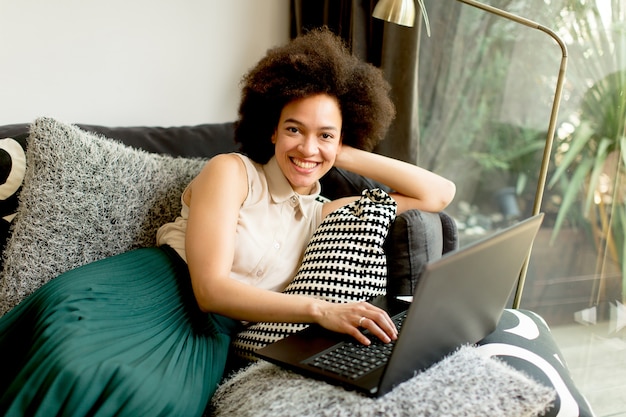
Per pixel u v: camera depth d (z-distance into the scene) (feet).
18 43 6.08
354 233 4.74
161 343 3.93
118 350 3.63
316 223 5.21
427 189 5.39
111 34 6.43
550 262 7.24
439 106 7.33
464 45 7.14
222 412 3.71
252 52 7.20
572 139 6.80
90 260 4.70
